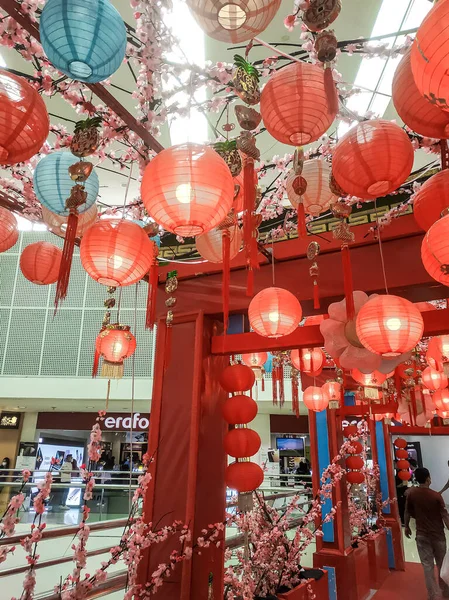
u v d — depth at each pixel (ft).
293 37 11.32
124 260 6.06
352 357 9.03
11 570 8.00
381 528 22.27
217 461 10.29
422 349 17.54
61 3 4.10
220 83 7.95
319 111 4.94
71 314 38.14
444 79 3.28
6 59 11.83
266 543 10.96
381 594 19.02
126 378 36.27
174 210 4.84
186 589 8.87
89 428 42.60
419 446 46.55
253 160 5.56
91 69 4.39
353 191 5.48
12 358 37.17
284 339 10.00
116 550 7.61
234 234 7.02
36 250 8.35
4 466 41.27
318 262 10.28
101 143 8.55
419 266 9.39
